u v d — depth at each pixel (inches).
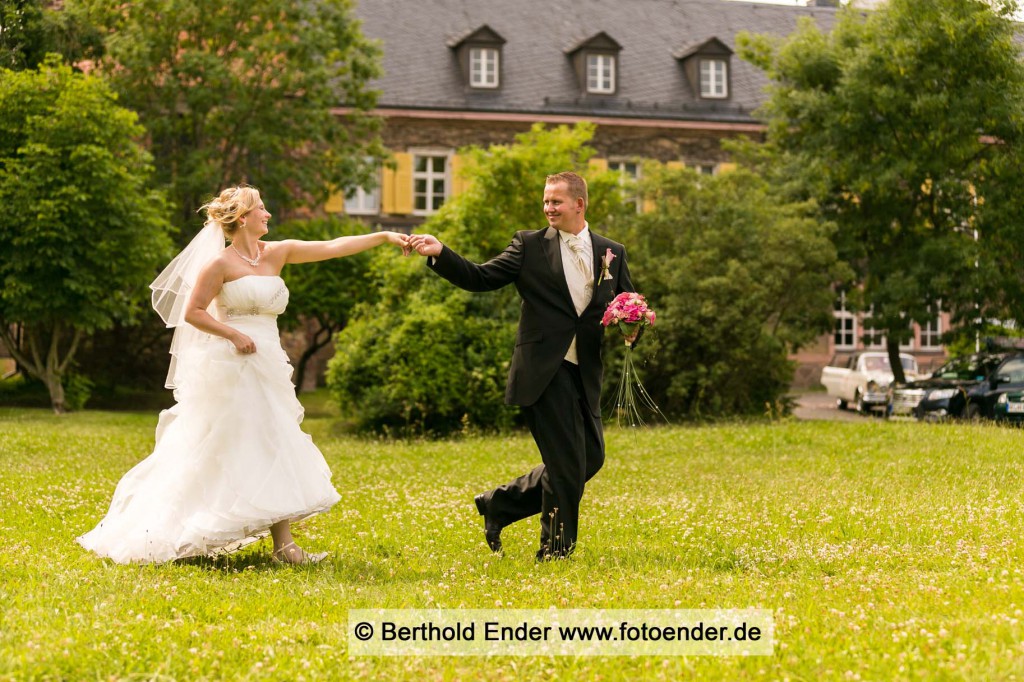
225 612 209.9
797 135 1212.5
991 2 1075.3
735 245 949.2
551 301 272.7
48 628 191.6
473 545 306.5
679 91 1736.0
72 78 1027.9
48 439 645.3
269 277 277.4
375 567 268.1
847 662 170.4
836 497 402.6
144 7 1258.0
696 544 301.1
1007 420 865.5
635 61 1764.3
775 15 1918.1
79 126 1015.6
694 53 1728.6
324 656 180.5
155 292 285.1
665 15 1856.5
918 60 1085.8
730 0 1910.7
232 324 273.3
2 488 405.1
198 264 282.0
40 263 1000.2
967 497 397.7
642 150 1697.8
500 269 274.4
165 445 277.3
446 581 247.1
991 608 197.5
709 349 921.5
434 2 1771.7
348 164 1365.7
